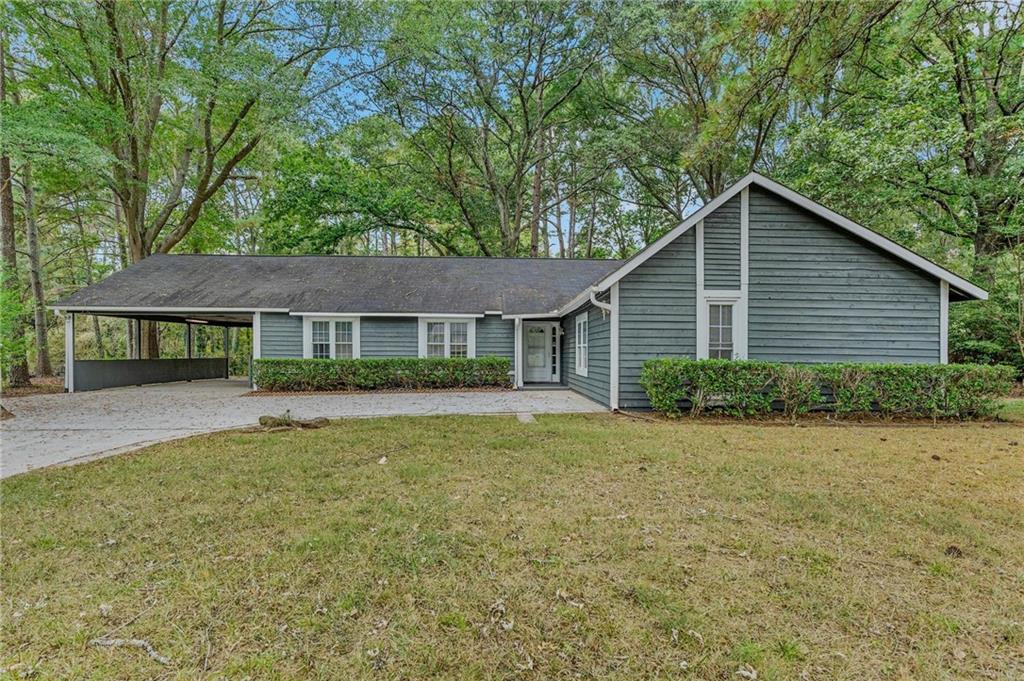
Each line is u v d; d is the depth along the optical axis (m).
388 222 22.95
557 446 5.88
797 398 7.97
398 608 2.48
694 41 16.94
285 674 2.03
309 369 12.44
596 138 21.45
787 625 2.34
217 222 20.80
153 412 9.15
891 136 11.33
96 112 12.84
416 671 2.04
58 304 12.42
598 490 4.24
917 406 7.98
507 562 2.94
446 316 13.34
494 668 2.06
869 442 6.22
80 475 4.74
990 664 2.10
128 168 14.88
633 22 17.73
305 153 19.47
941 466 5.06
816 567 2.89
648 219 27.81
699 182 22.45
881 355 9.02
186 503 3.95
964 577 2.79
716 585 2.68
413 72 19.69
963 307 12.51
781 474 4.74
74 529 3.45
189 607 2.49
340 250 28.84
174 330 25.67
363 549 3.10
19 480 4.58
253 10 15.25
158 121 17.30
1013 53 10.93
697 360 8.24
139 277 14.15
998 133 11.09
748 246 9.00
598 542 3.21
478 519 3.58
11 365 13.35
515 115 23.22
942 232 13.93
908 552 3.08
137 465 5.09
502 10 19.44
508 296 14.25
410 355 13.66
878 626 2.34
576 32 19.67
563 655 2.14
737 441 6.23
